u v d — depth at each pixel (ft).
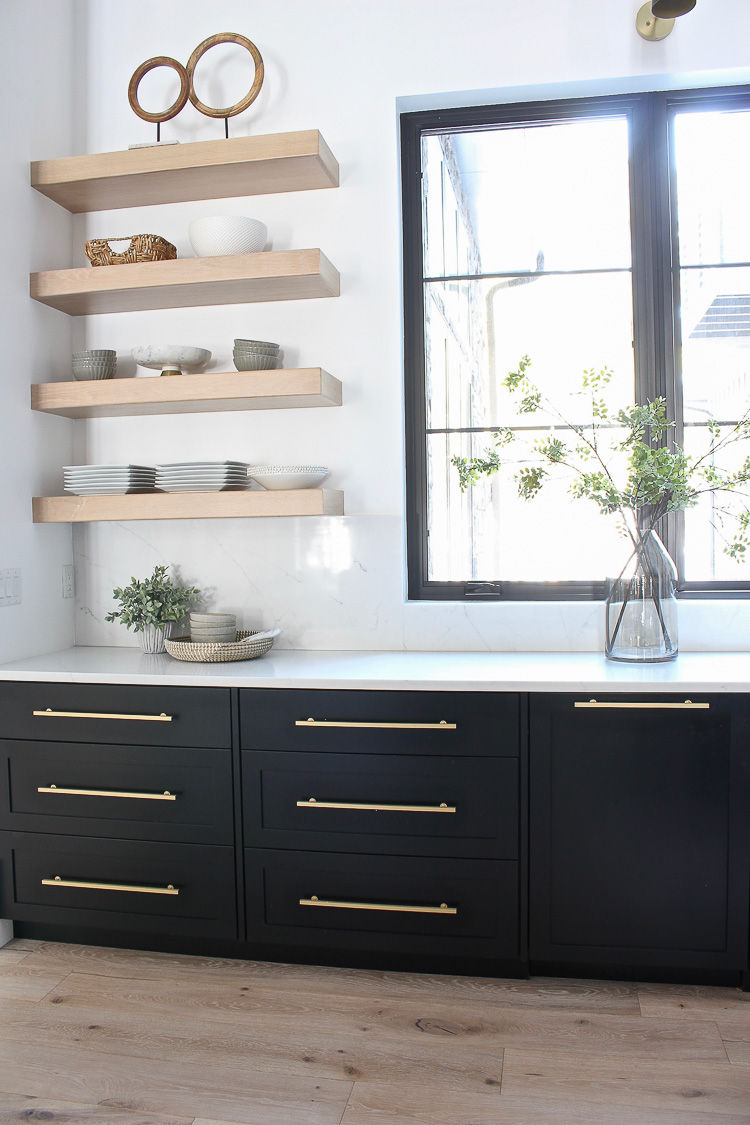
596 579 8.37
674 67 7.80
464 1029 6.11
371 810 6.77
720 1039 5.94
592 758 6.49
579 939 6.58
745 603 7.85
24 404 8.16
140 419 8.86
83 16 8.96
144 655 8.31
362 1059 5.79
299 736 6.85
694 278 8.25
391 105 8.25
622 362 8.35
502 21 8.04
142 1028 6.23
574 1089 5.42
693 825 6.43
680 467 7.02
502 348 8.52
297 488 7.97
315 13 8.39
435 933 6.75
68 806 7.37
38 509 8.25
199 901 7.14
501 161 8.52
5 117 7.85
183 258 8.55
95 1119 5.25
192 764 7.07
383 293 8.32
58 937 7.68
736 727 6.35
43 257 8.48
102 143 8.92
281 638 8.60
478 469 7.74
